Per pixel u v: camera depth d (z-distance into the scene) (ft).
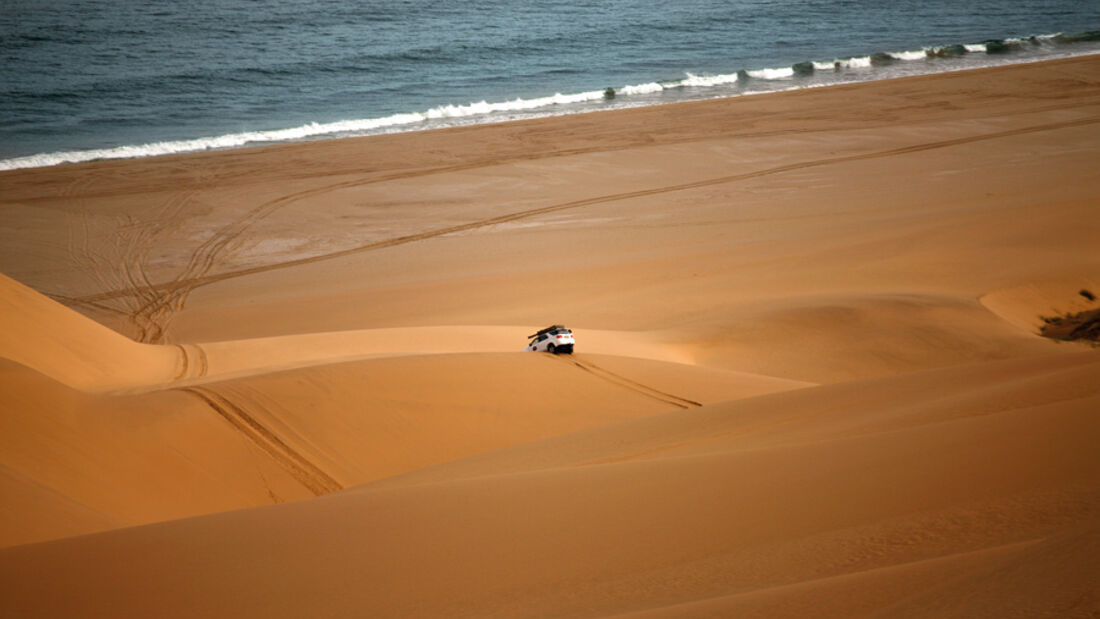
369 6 395.14
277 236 157.38
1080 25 355.97
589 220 161.79
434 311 121.80
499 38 335.47
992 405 38.52
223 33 334.65
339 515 33.53
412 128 226.99
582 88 267.18
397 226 161.79
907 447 30.40
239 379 64.18
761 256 136.05
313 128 224.12
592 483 34.19
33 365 66.90
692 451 43.39
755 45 329.31
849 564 20.57
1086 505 20.20
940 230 140.26
